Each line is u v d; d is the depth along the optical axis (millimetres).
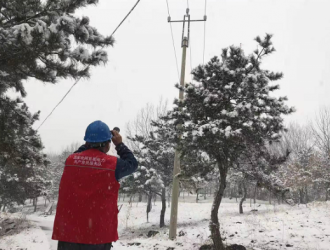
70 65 6156
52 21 5625
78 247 1750
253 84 7969
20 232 13266
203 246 9352
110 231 1812
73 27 5332
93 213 1778
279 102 8023
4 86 7168
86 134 2068
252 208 24672
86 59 5898
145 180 17922
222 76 8477
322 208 16500
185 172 9336
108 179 1873
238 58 8406
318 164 25312
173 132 9688
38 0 5980
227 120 8062
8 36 5047
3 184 23000
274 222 14031
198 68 8758
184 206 29062
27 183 24672
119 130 2748
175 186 12500
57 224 1804
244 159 8758
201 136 7926
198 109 8781
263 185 8742
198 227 15172
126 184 17734
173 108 9828
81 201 1791
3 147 8375
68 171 1903
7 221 18531
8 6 5996
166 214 24281
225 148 8211
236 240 10695
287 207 21031
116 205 1920
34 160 9836
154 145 18594
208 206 28734
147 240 11828
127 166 1991
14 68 6148
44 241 9867
